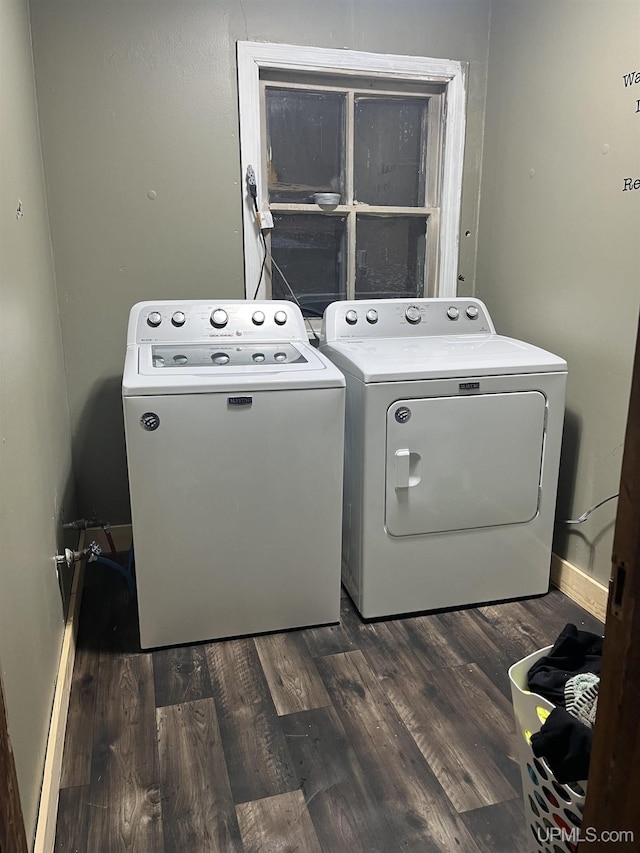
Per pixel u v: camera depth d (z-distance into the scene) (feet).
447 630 6.82
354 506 6.95
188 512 6.15
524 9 7.56
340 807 4.64
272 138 8.14
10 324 4.55
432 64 8.18
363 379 6.35
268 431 6.15
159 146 7.64
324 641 6.63
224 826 4.49
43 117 7.23
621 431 6.62
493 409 6.72
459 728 5.41
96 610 7.27
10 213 4.91
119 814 4.58
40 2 6.95
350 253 8.66
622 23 6.18
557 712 3.51
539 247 7.64
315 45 7.80
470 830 4.45
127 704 5.70
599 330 6.80
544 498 7.17
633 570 2.09
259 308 7.43
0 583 3.62
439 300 8.13
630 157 6.22
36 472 5.15
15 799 2.96
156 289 8.04
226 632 6.62
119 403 8.24
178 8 7.34
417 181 8.86
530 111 7.61
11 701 3.66
